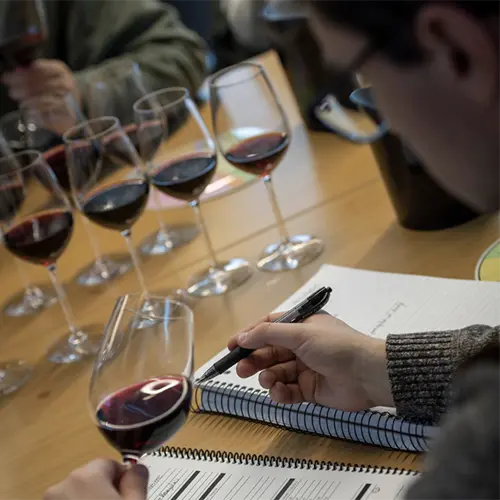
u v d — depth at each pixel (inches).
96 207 52.1
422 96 21.4
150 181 56.2
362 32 20.9
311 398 37.4
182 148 54.9
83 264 62.3
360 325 41.7
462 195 23.9
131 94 74.4
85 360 49.4
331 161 65.8
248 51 95.4
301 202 60.5
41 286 61.1
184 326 34.4
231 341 39.6
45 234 50.7
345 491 32.4
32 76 84.0
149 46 93.0
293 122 74.7
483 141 21.5
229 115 52.9
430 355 34.7
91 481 29.4
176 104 56.1
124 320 34.9
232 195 65.4
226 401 39.4
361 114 44.5
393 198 51.0
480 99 20.4
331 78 24.2
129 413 32.1
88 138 54.2
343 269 48.1
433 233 50.2
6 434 44.7
